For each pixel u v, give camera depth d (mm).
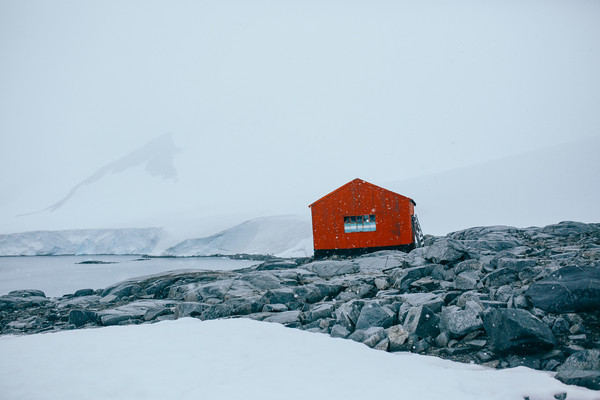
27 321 14656
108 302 17484
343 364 6547
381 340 7977
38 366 6648
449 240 14461
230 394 5352
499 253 14008
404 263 15086
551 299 8023
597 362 5691
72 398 5410
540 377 5801
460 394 5355
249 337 8180
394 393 5336
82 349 7574
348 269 17594
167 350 7359
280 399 5156
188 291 15898
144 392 5520
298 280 16625
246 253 66500
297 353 7145
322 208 26438
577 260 11352
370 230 25719
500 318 7348
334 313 10094
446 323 8086
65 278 37375
